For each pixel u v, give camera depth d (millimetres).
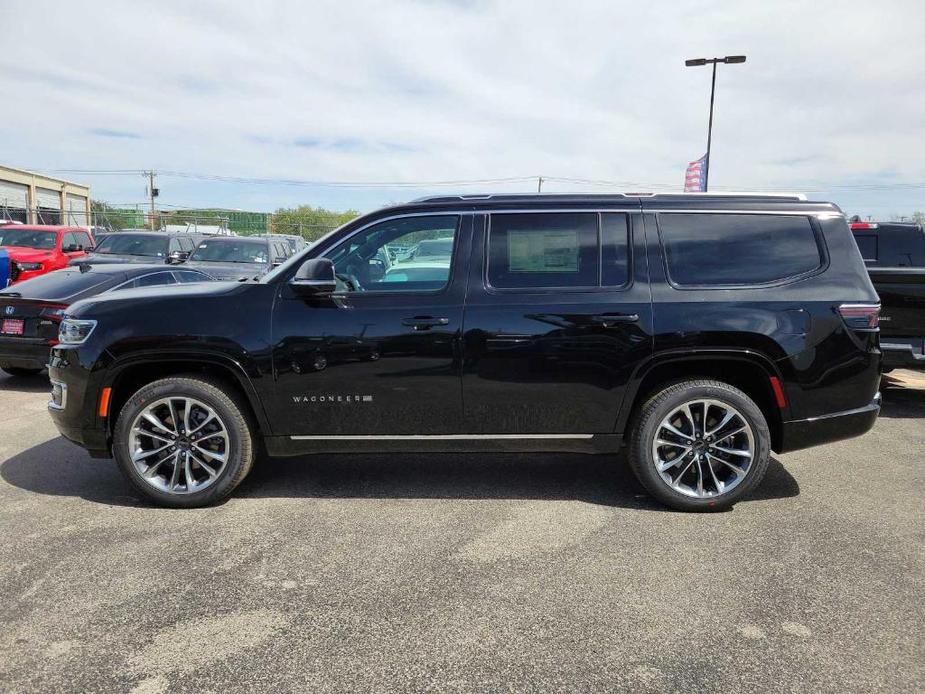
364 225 4211
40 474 4773
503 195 4270
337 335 4020
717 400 4012
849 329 4023
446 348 4020
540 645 2705
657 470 4074
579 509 4160
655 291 4039
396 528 3857
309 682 2475
